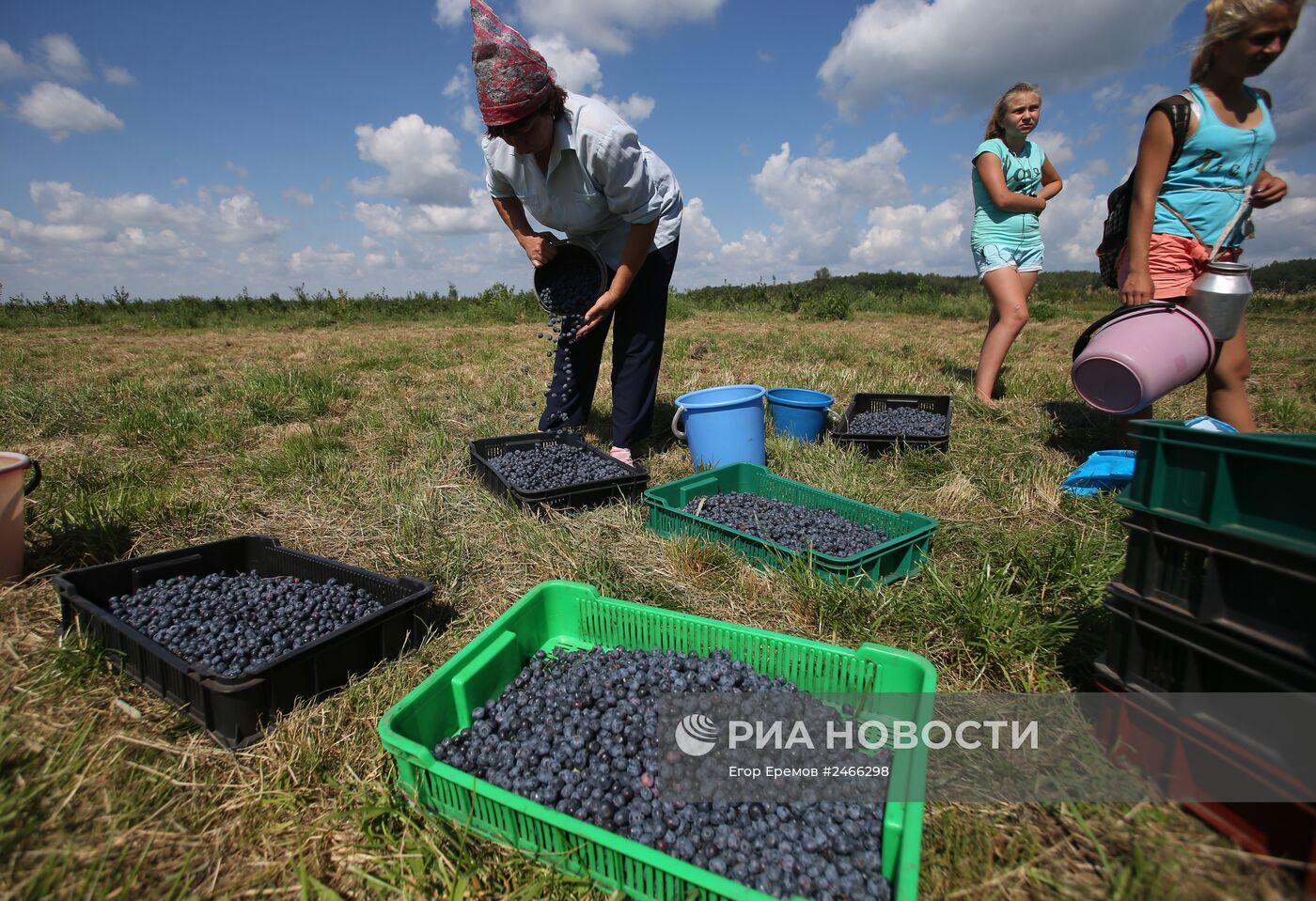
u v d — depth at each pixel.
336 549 3.66
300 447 5.08
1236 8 3.55
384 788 2.03
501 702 2.37
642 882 1.66
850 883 1.71
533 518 3.83
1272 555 1.61
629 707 2.27
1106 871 1.74
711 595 3.16
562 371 5.08
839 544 3.49
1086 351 3.90
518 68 3.46
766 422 5.86
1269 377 7.91
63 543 3.51
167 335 17.27
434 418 6.14
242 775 2.11
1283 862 1.64
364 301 26.34
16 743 2.12
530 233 4.71
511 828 1.82
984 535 3.68
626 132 3.76
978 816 1.95
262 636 2.62
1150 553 1.88
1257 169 3.92
